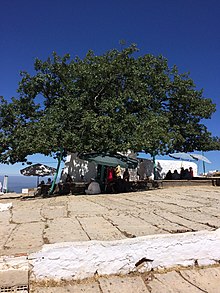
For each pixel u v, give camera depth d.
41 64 16.80
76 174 19.81
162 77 18.66
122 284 3.31
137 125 14.69
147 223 5.41
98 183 15.32
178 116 20.67
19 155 15.14
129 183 16.89
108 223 5.49
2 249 3.81
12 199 15.20
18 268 3.29
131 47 16.36
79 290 3.18
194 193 11.99
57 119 14.18
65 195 14.77
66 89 16.38
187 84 19.56
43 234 4.63
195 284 3.36
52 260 3.36
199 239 3.89
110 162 14.83
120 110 14.53
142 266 3.63
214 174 25.14
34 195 17.70
